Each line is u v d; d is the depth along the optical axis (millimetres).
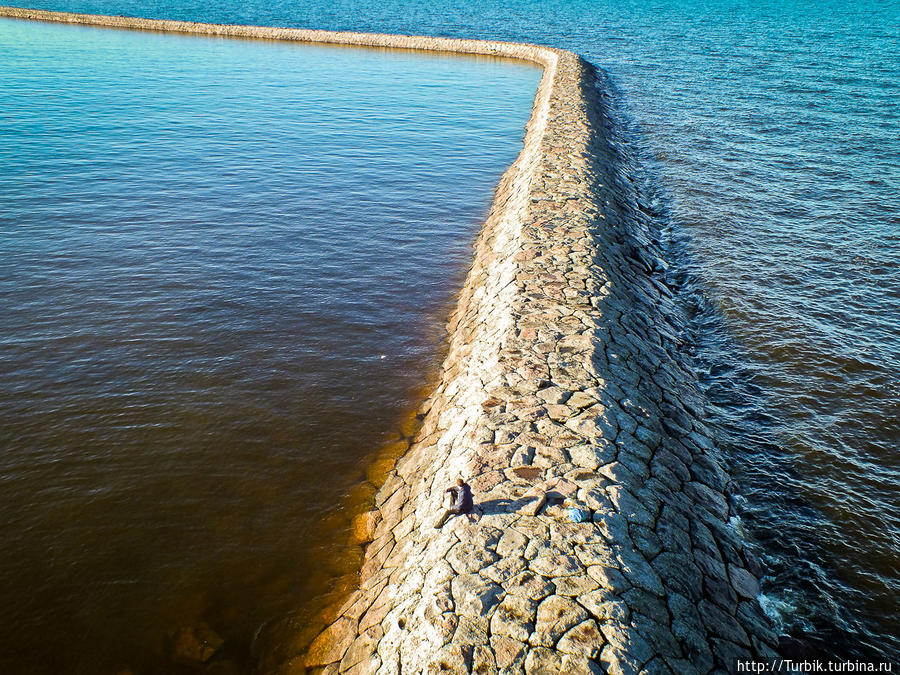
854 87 42750
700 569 9070
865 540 10414
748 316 16703
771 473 11758
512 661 7195
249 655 8469
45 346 14594
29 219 21094
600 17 94000
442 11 101000
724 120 35969
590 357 12789
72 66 46938
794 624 9000
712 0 124625
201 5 97562
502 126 36281
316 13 92250
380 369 14500
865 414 13250
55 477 11133
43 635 8672
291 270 18688
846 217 22703
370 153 30281
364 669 7742
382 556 9570
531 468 10016
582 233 18391
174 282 17625
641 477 10211
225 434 12281
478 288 17094
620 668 7098
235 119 34781
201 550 9930
